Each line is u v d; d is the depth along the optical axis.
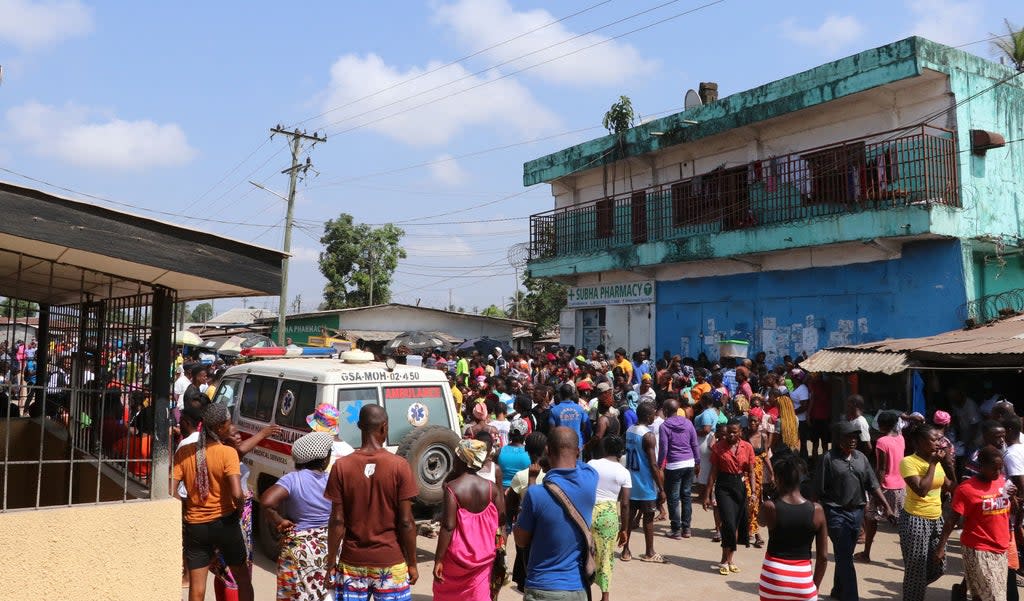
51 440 7.28
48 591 4.23
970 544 5.93
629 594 7.18
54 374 7.65
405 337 27.56
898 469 8.20
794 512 5.10
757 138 18.16
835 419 12.79
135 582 4.50
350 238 44.78
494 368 19.41
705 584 7.49
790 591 5.05
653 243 19.61
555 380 16.22
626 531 8.33
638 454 8.38
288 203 28.66
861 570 7.95
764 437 9.93
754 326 18.09
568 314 24.33
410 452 7.42
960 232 14.22
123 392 5.28
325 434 5.25
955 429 10.71
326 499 4.94
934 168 14.34
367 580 4.50
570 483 4.50
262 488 8.43
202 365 13.56
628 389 12.83
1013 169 15.56
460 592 4.94
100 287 5.96
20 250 4.74
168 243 4.48
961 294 14.14
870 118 15.82
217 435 5.34
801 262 17.08
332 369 7.92
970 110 14.83
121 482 5.27
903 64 14.31
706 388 12.66
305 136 28.83
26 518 4.21
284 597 5.06
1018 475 6.61
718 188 18.86
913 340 11.57
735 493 7.87
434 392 8.32
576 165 22.39
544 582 4.38
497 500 5.62
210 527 5.22
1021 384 12.12
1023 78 16.00
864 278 15.74
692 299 19.77
